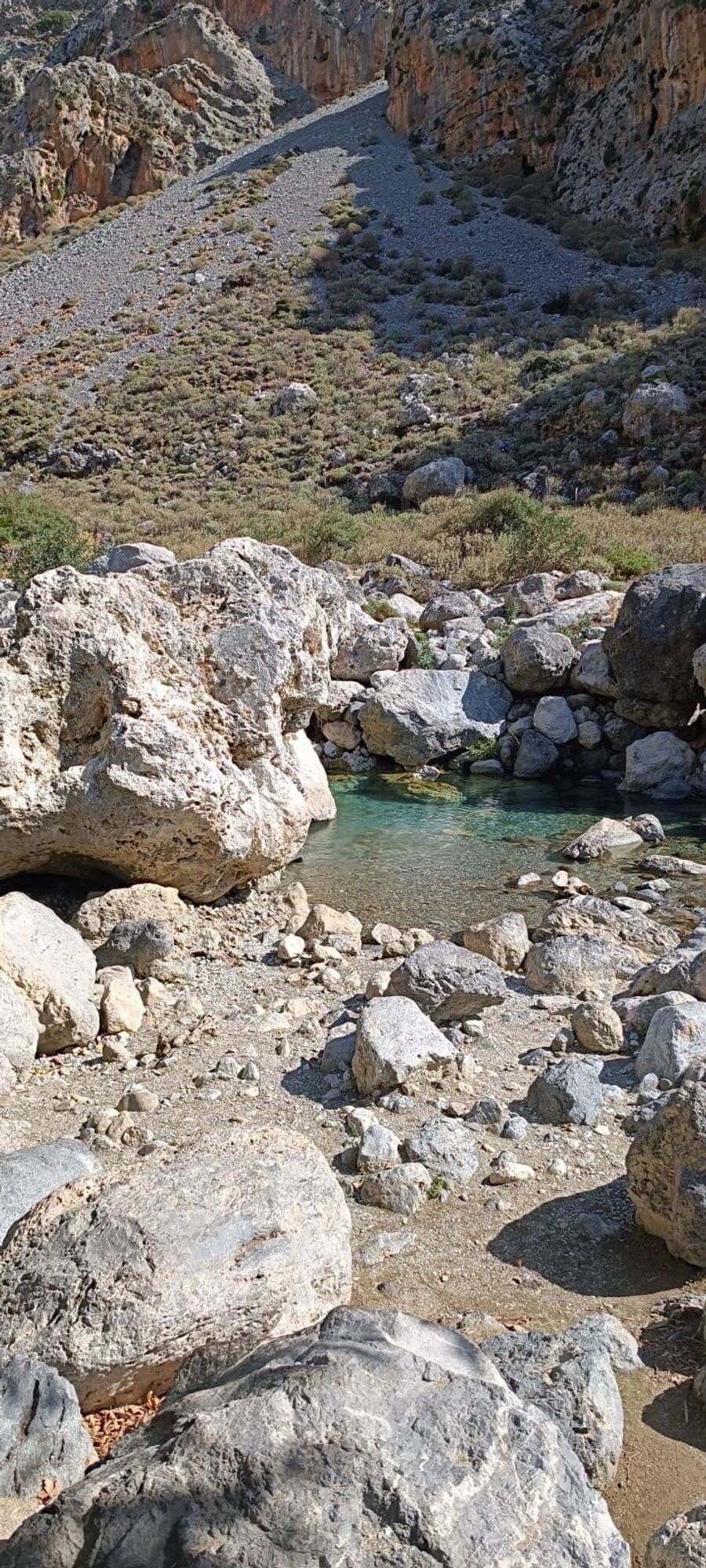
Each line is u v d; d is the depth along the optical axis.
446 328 43.47
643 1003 6.11
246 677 9.02
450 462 30.17
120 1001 6.36
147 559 18.44
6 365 46.84
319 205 58.09
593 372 35.12
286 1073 5.64
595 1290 3.83
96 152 69.25
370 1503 2.21
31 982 6.09
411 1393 2.41
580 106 57.53
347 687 14.95
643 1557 2.61
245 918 8.61
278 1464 2.23
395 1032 5.44
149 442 38.22
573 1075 5.17
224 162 69.06
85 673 8.29
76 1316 3.17
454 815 12.09
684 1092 4.03
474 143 61.88
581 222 51.81
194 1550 2.11
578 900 8.39
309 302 47.66
